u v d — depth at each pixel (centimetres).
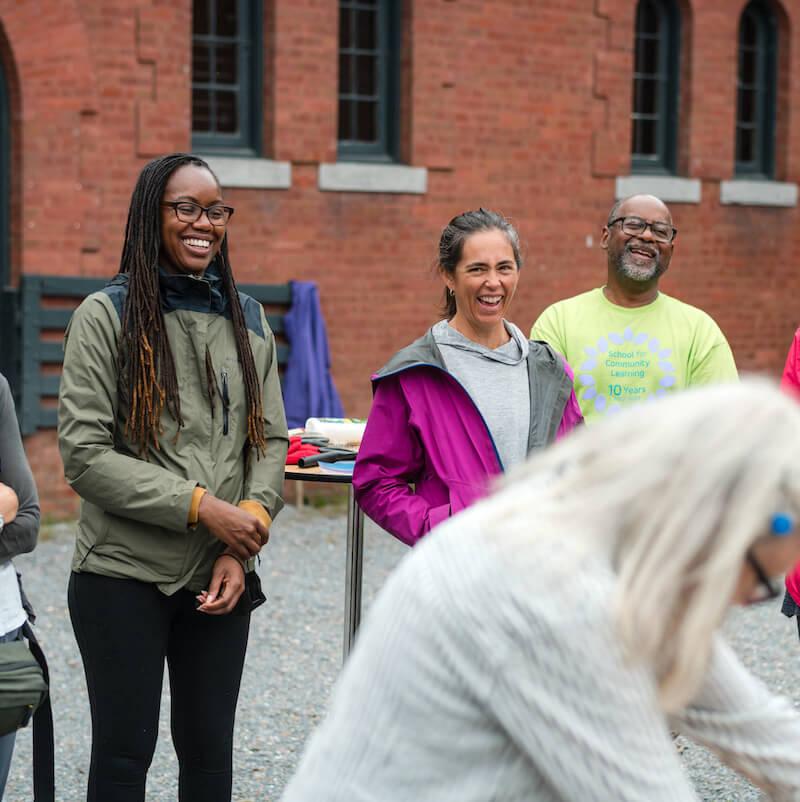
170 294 346
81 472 331
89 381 335
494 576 159
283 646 654
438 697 163
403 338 1021
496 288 362
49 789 340
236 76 968
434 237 1026
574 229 1081
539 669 156
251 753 509
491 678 159
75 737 524
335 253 989
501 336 372
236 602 337
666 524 149
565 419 372
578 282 1087
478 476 354
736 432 149
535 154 1058
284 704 569
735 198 1157
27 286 880
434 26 1006
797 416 152
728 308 1169
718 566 146
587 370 459
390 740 166
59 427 337
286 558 838
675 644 154
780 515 148
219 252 360
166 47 920
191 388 346
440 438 357
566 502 160
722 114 1148
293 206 971
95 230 905
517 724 158
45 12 875
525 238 1059
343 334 998
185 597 345
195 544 340
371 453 366
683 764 494
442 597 162
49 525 900
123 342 337
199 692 349
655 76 1139
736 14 1145
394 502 358
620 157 1096
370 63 1013
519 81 1045
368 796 167
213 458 346
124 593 336
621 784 154
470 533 165
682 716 183
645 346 462
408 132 1012
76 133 894
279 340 977
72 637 662
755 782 184
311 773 172
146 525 337
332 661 632
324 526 928
